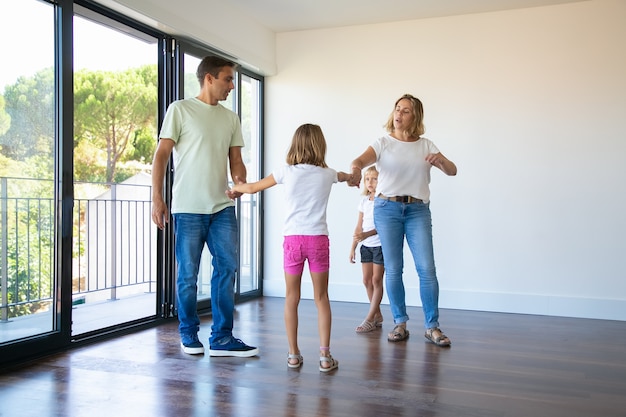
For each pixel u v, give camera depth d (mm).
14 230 3289
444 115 4699
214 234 3045
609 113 4301
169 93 4023
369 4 4453
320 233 2729
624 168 4270
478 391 2447
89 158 7637
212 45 4277
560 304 4375
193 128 2998
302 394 2385
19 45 3084
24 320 3348
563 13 4402
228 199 3098
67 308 3154
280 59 5207
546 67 4445
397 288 3402
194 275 3059
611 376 2699
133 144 8070
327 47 5059
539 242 4465
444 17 4707
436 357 3012
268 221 5289
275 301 4914
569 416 2162
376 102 4906
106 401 2287
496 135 4566
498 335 3604
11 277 3453
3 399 2305
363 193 3826
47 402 2271
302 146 2762
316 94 5090
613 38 4285
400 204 3324
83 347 3205
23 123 3115
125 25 3688
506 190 4543
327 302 2771
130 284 5809
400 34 4836
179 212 3016
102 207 5633
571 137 4391
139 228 6047
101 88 7730
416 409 2219
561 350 3211
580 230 4371
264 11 4652
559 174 4418
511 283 4527
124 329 3568
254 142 5215
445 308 4660
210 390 2434
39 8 3082
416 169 3322
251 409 2201
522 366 2859
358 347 3219
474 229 4621
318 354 3049
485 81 4594
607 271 4301
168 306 3992
